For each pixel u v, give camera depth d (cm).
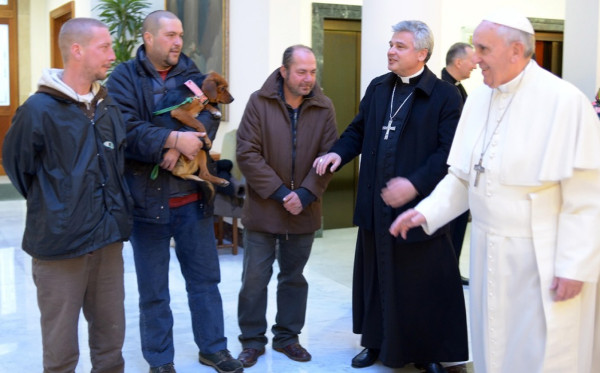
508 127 254
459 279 365
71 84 288
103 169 293
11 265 606
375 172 364
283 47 635
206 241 366
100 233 290
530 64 254
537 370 250
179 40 344
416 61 350
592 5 489
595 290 253
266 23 628
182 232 362
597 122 247
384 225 357
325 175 375
